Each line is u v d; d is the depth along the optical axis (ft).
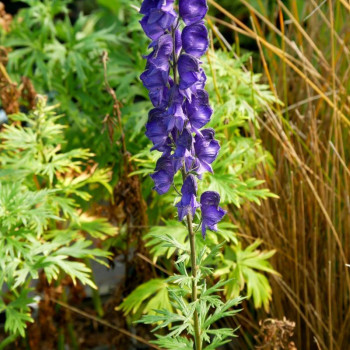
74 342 5.39
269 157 5.09
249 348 5.18
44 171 4.69
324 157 5.13
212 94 5.00
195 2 3.49
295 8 5.23
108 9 8.39
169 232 4.64
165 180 3.69
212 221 3.73
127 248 5.02
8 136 4.76
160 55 3.50
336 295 4.92
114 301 5.14
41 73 5.54
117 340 5.21
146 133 3.63
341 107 4.89
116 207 5.11
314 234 4.77
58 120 5.47
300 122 5.31
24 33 5.58
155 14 3.42
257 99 5.04
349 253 4.86
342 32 5.34
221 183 4.58
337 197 4.86
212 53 5.00
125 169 4.84
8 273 4.36
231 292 4.66
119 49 5.82
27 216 4.42
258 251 4.80
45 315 5.11
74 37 5.49
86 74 5.51
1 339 5.65
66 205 4.65
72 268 4.44
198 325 3.87
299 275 4.99
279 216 4.91
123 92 5.27
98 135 5.32
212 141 3.66
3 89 5.05
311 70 5.11
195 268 3.78
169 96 3.55
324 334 4.92
